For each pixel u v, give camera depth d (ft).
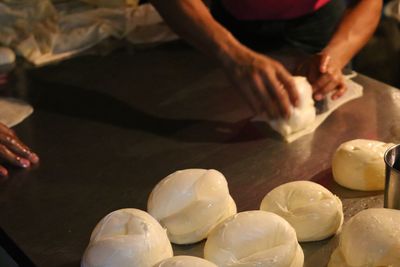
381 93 4.61
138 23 6.05
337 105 4.46
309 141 4.07
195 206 3.04
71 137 4.31
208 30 4.37
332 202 3.11
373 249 2.62
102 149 4.14
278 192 3.20
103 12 6.13
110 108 4.68
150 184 3.73
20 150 3.99
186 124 4.40
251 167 3.82
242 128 4.28
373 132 4.13
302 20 5.53
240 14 5.59
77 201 3.58
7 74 5.29
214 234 2.83
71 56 5.58
